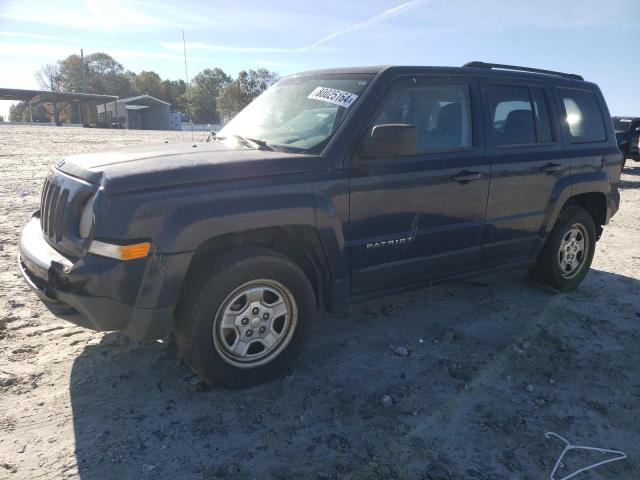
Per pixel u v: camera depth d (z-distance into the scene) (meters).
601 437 2.99
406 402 3.22
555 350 4.01
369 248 3.64
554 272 5.09
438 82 4.00
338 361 3.70
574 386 3.52
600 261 6.65
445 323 4.42
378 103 3.65
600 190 5.18
